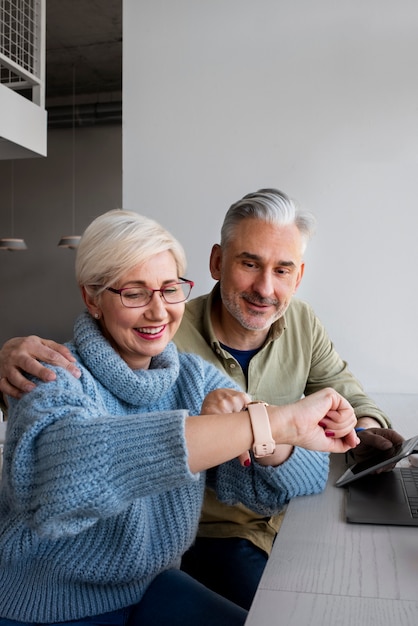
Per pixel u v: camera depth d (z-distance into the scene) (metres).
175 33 3.47
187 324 1.78
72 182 9.73
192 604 1.10
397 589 0.83
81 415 0.94
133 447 0.89
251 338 1.75
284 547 0.98
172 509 1.18
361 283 3.39
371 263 3.38
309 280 3.46
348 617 0.76
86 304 1.20
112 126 9.55
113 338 1.19
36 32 3.76
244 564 1.52
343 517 1.11
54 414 0.94
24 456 0.93
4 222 9.98
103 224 1.13
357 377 3.42
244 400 1.18
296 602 0.80
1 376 1.09
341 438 1.13
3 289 10.05
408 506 1.12
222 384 1.38
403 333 3.35
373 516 1.08
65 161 9.76
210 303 1.79
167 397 1.30
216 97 3.46
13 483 0.93
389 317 3.37
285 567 0.90
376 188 3.35
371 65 3.32
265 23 3.40
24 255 9.96
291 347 1.82
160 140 3.52
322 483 1.26
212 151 3.47
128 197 3.57
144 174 3.55
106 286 1.13
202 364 1.39
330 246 3.41
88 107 9.37
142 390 1.15
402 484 1.25
